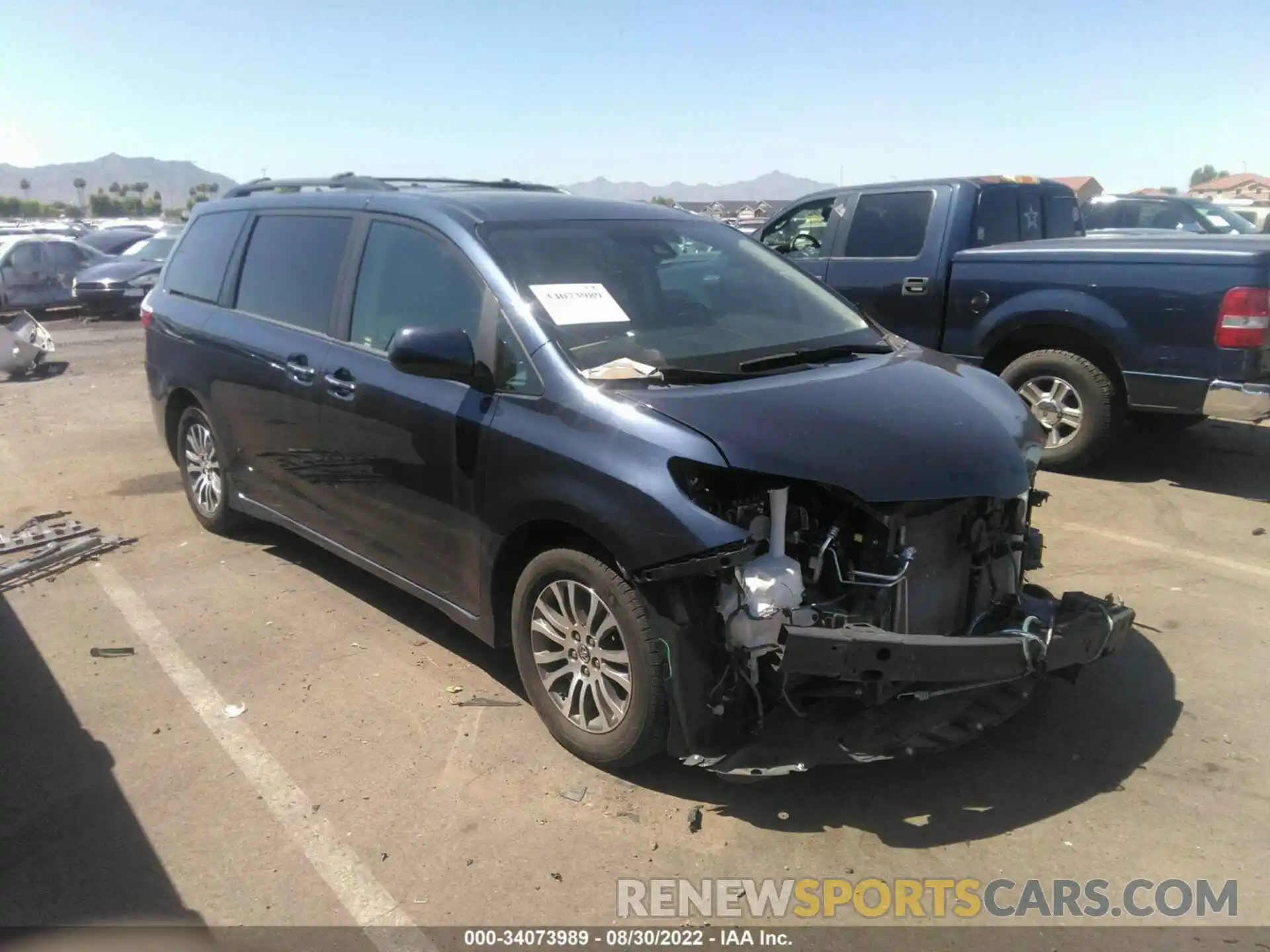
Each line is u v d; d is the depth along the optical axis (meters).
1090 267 6.41
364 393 4.12
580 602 3.37
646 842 3.06
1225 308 5.87
